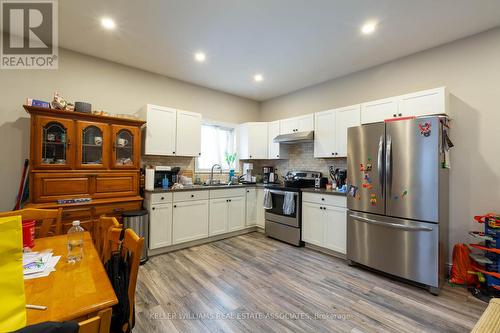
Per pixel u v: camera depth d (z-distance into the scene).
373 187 2.70
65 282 0.98
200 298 2.15
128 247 1.20
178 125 3.67
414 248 2.38
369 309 2.01
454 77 2.78
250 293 2.24
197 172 4.32
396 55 3.15
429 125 2.33
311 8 2.23
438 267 2.25
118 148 3.12
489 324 0.94
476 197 2.61
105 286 0.96
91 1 2.15
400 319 1.87
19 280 0.64
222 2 2.16
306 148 4.34
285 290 2.31
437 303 2.11
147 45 2.95
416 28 2.54
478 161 2.61
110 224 1.56
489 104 2.56
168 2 2.16
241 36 2.73
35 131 2.50
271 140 4.62
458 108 2.74
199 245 3.62
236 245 3.64
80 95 3.14
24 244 1.34
